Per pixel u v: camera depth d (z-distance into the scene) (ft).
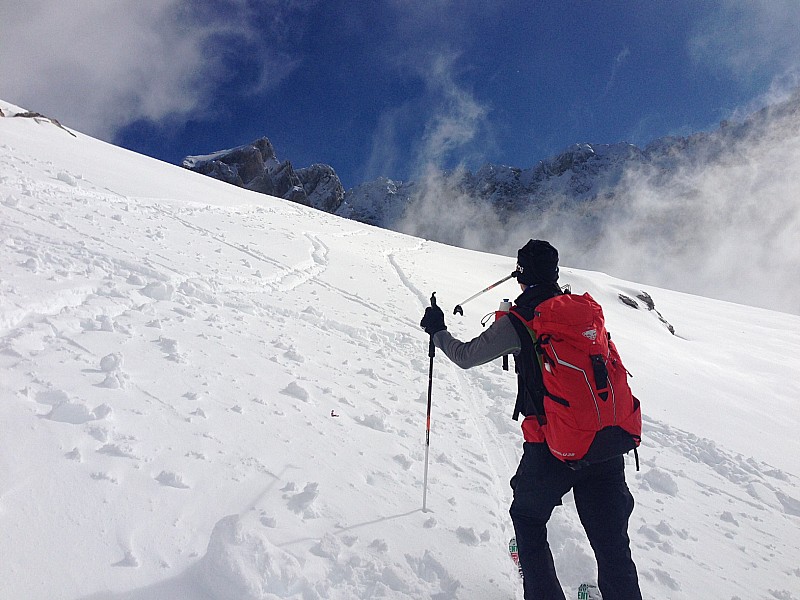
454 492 14.47
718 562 14.61
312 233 68.80
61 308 17.80
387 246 88.43
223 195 79.66
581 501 9.75
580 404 9.05
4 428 10.50
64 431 11.00
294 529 10.54
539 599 9.51
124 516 9.43
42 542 8.40
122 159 78.18
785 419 34.99
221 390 15.67
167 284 23.57
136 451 11.23
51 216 30.19
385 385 22.31
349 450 14.85
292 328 26.05
